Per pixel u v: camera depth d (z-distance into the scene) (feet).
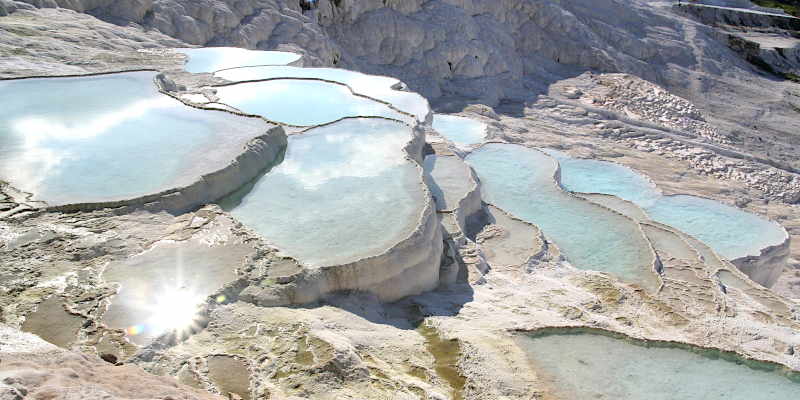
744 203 56.18
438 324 20.07
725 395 18.63
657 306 24.93
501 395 16.71
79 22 46.34
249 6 62.23
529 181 38.45
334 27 75.92
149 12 53.62
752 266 34.99
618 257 29.94
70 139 26.81
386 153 29.01
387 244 21.38
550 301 23.77
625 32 102.17
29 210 20.71
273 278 18.97
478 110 69.87
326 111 35.22
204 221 21.62
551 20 93.86
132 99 32.42
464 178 33.40
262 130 28.66
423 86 77.00
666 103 82.38
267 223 22.49
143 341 15.39
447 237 27.12
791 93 100.48
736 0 139.74
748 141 79.56
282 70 44.29
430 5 84.53
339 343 16.48
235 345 16.07
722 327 23.21
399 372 16.49
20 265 17.95
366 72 74.59
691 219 40.19
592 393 17.85
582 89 84.48
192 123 29.43
